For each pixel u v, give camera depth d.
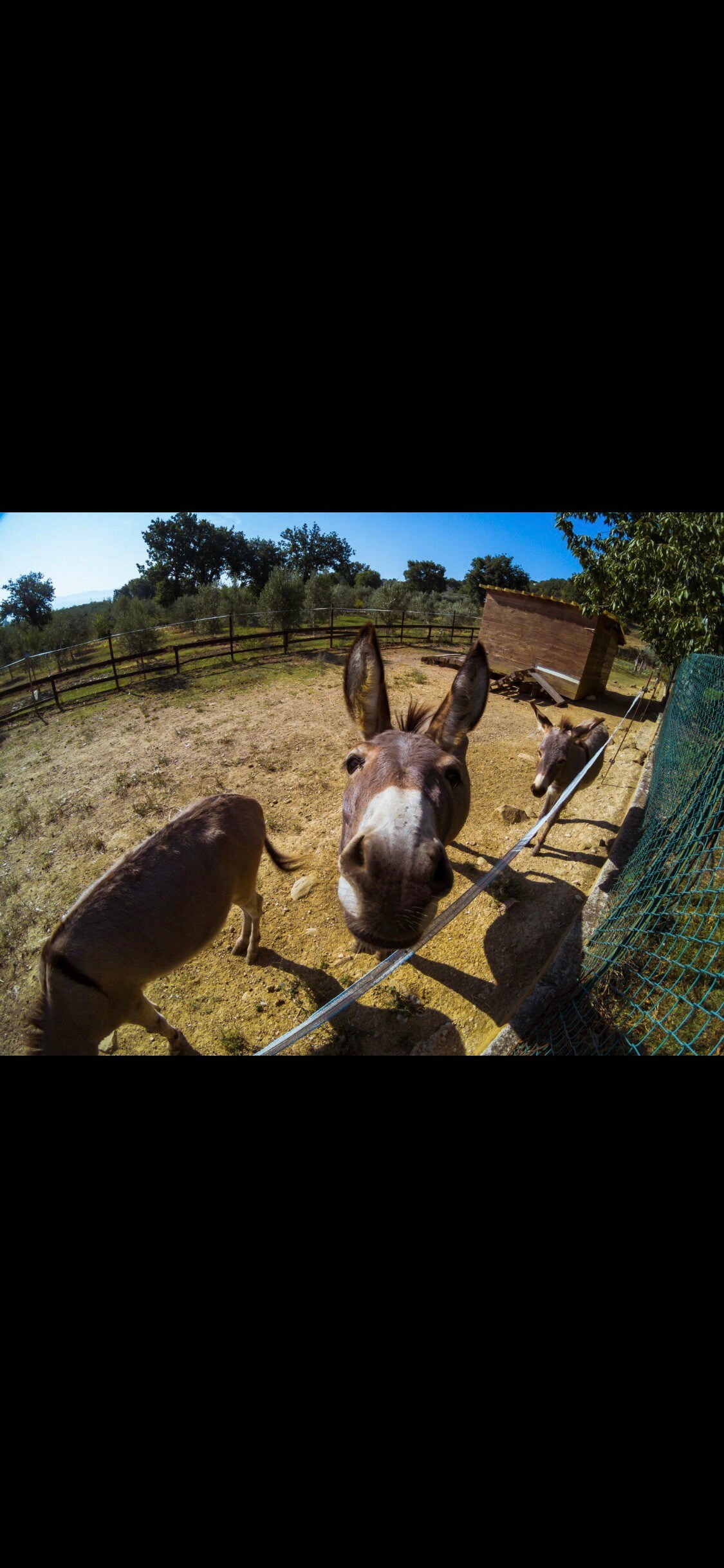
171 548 14.12
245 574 14.95
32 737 3.84
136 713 4.12
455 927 1.83
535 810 2.71
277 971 1.65
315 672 5.29
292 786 2.81
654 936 1.37
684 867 1.43
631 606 3.13
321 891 2.00
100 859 2.27
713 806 1.41
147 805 2.61
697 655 2.53
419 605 10.20
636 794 2.69
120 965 1.16
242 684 4.85
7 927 1.95
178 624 7.79
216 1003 1.54
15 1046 1.50
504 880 2.05
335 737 3.51
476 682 1.10
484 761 3.30
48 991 1.11
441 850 0.75
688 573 2.61
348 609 8.82
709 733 1.99
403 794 0.81
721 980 1.22
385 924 0.72
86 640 7.40
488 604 5.88
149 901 1.22
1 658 6.74
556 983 1.44
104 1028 1.18
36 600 10.37
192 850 1.34
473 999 1.53
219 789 2.79
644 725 4.57
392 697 4.50
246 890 1.55
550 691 5.16
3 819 2.70
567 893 2.00
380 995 1.54
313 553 20.41
